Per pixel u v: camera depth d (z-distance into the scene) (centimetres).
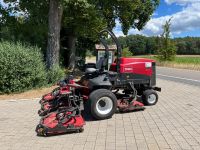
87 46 2953
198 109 964
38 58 1316
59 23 1552
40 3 1703
